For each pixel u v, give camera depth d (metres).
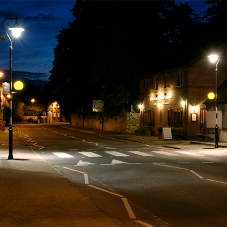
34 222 5.98
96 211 6.78
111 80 40.81
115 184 9.96
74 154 18.28
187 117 29.78
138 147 23.03
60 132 43.91
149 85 37.03
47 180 10.01
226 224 6.29
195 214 6.90
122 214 6.87
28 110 85.19
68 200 7.64
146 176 11.30
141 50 36.91
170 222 6.38
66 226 5.81
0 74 33.00
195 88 29.88
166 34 40.62
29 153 18.41
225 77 30.48
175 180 10.59
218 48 30.17
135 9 37.50
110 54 38.47
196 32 40.88
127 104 43.66
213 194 8.67
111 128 45.88
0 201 7.43
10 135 15.11
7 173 11.12
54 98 68.75
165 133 29.11
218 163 14.74
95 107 46.97
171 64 34.50
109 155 17.84
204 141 27.14
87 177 11.10
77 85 53.25
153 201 7.96
